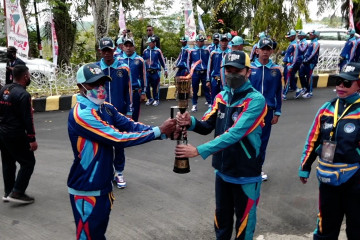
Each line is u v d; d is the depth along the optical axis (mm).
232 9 18594
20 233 4309
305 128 8414
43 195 5262
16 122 4707
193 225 4438
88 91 3082
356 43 12305
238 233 3443
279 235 4219
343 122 3129
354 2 17875
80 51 17953
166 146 7320
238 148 3285
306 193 5270
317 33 11273
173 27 19203
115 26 17375
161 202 5020
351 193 3152
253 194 3369
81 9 16375
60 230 4375
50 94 10781
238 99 3291
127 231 4324
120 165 5418
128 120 3410
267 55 5332
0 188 5531
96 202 3127
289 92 12555
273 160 6527
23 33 10000
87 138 3057
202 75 10188
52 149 7215
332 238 3400
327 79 13617
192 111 10102
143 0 18297
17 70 4734
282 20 13797
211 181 5691
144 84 7715
